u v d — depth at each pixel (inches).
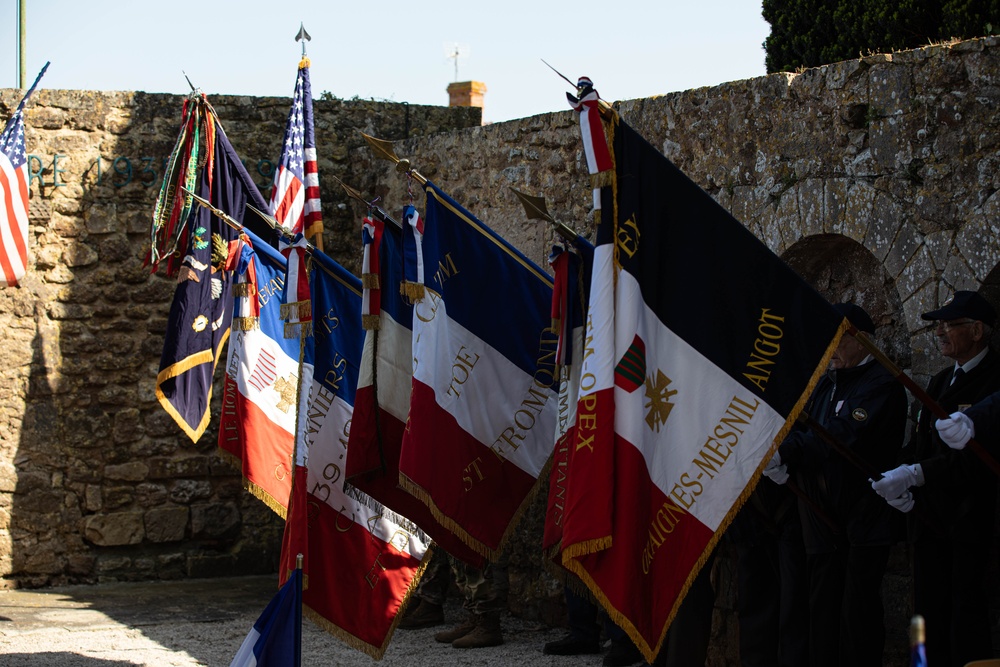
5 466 382.3
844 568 212.2
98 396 391.5
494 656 276.8
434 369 225.3
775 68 415.8
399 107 417.4
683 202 183.6
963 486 202.7
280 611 195.2
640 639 172.1
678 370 180.7
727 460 177.9
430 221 229.0
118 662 273.6
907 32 359.3
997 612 224.8
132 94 397.4
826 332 181.0
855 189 251.4
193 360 324.2
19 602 355.6
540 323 239.0
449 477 224.7
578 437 177.5
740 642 231.0
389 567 249.3
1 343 384.8
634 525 174.6
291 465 259.1
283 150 349.1
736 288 182.1
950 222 234.1
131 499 392.5
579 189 327.9
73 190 392.5
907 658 234.7
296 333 251.1
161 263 397.7
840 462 208.8
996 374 206.1
